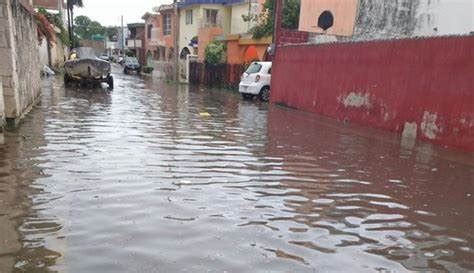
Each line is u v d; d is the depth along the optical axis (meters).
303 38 20.31
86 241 4.46
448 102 10.21
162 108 16.38
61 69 41.97
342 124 13.93
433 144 10.63
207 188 6.42
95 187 6.21
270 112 16.62
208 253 4.30
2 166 7.11
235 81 28.34
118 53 85.94
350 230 5.09
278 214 5.49
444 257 4.47
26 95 12.99
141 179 6.70
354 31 20.94
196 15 40.81
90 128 11.05
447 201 6.30
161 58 51.72
